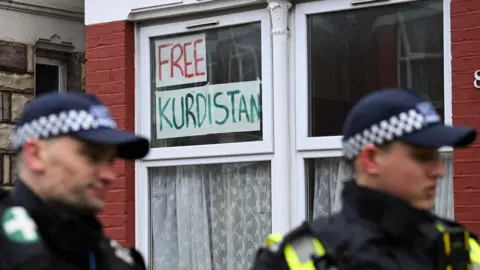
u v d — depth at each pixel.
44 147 2.77
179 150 6.52
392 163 2.86
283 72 6.05
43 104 2.79
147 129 6.70
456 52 5.26
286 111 6.03
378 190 2.86
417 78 5.59
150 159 6.66
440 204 5.40
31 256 2.64
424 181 2.88
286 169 6.01
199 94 6.51
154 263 6.67
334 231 2.86
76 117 2.76
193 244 6.54
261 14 6.19
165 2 6.52
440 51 5.49
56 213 2.75
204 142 6.46
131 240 6.64
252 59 6.25
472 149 5.14
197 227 6.53
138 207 6.68
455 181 5.20
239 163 6.32
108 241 3.05
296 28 6.06
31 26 8.09
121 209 6.61
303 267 2.81
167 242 6.63
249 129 6.23
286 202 5.99
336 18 5.96
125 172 6.62
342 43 5.93
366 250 2.79
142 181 6.68
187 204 6.58
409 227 2.82
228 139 6.34
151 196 6.70
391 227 2.81
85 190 2.78
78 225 2.75
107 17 6.76
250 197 6.27
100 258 2.89
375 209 2.84
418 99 2.90
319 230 2.89
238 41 6.33
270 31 6.12
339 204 5.82
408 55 5.64
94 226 2.90
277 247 2.93
